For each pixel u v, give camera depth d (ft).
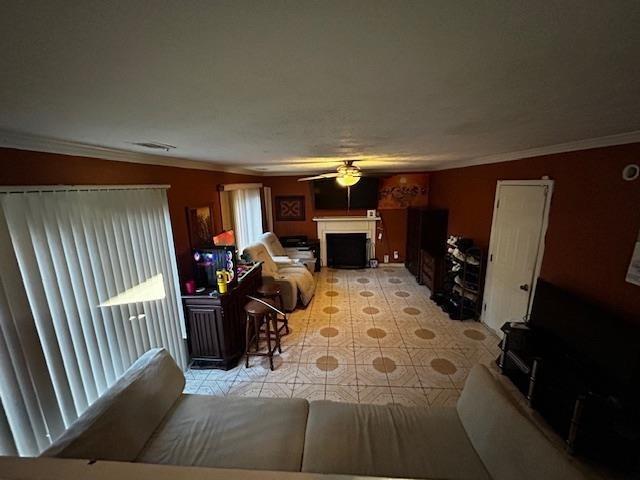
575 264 7.82
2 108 3.42
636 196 6.26
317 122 4.97
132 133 5.26
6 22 1.66
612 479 5.87
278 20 1.86
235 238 14.93
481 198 12.76
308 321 13.25
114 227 6.98
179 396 6.73
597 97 3.74
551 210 8.69
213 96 3.39
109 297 6.82
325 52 2.37
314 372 9.61
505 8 1.81
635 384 5.76
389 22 1.94
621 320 6.22
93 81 2.76
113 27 1.83
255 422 5.91
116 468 1.86
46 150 5.45
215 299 9.45
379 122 5.08
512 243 10.53
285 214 21.07
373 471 4.91
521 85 3.29
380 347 11.01
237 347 10.41
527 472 4.18
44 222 5.34
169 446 5.39
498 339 11.44
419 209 17.92
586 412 6.10
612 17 1.92
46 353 5.32
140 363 6.44
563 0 1.73
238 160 11.23
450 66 2.72
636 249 6.24
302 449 5.38
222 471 1.86
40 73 2.51
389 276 19.36
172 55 2.31
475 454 5.20
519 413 4.86
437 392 8.59
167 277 9.00
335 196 20.36
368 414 6.13
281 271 15.72
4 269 4.71
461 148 9.08
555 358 7.25
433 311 14.03
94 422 4.91
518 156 10.11
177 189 9.83
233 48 2.24
